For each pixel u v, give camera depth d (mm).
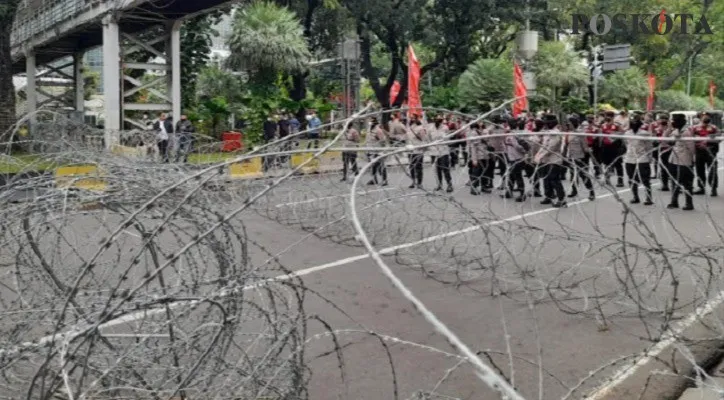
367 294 6680
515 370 4797
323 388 4492
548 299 6402
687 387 4523
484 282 6984
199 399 3178
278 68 24719
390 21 31859
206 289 4352
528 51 29391
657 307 6012
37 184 4312
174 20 23109
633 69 37344
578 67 30828
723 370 4828
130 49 23859
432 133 14531
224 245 4430
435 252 8016
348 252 8453
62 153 5648
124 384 3172
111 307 3113
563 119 14672
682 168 12008
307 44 28562
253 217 10477
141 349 3311
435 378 4660
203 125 22844
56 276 4117
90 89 44031
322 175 10445
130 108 22984
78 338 2871
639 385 4527
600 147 15531
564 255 8164
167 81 23797
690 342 4762
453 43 33812
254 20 24391
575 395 4395
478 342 5367
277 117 20688
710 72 55312
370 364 4914
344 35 32750
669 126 12453
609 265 6871
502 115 16750
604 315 5906
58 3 26141
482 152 12961
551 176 12531
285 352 4051
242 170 10570
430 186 15180
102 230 5551
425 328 5699
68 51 32000
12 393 3240
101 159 5488
